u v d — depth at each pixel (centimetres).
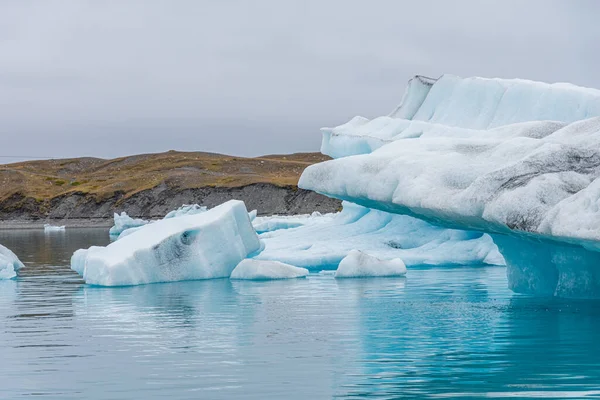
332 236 2605
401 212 1770
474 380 784
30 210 9731
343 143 2709
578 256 1327
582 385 760
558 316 1200
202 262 1870
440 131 2475
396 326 1128
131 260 1777
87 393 755
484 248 2297
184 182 9788
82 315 1297
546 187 1185
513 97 2677
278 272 1884
